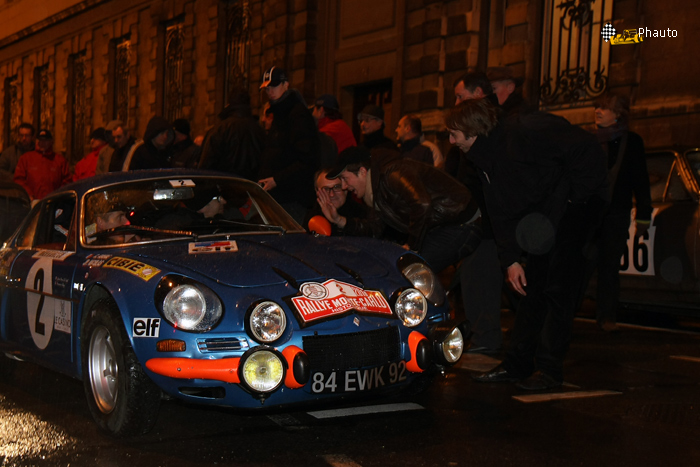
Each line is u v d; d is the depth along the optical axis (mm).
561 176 4266
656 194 7066
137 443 3459
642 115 9852
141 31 22328
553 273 4422
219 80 18750
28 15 29328
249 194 4855
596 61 10578
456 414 3912
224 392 3377
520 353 4559
